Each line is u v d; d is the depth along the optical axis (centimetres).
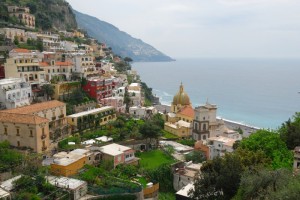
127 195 6650
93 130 10319
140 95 15800
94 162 7806
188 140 11875
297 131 6725
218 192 5625
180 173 8219
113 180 7025
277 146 6425
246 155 5953
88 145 8819
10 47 13788
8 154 7081
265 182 4353
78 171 7094
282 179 4181
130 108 13412
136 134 10131
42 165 7094
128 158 8444
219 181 5550
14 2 19875
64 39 19725
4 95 9575
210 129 12306
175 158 9569
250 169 5250
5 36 14825
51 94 11431
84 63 14038
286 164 5606
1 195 5469
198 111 12075
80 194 6316
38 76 11750
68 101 11775
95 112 10656
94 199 6384
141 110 13362
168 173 8362
